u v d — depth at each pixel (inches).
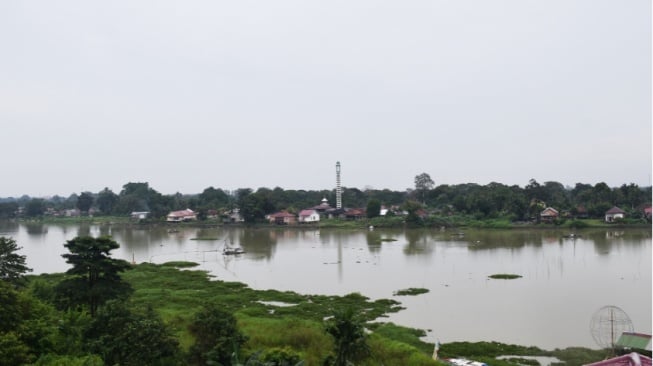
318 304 2237.9
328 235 5659.5
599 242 4271.7
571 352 1537.9
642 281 2598.4
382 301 2278.5
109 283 1648.6
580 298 2261.3
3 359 1055.0
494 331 1802.4
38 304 1425.9
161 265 3506.4
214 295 2440.9
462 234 5300.2
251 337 1496.1
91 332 1251.2
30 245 5049.2
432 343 1659.7
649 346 1435.8
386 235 5472.4
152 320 1232.8
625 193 6427.2
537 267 3095.5
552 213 5866.1
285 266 3417.8
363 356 1235.9
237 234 5989.2
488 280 2733.8
